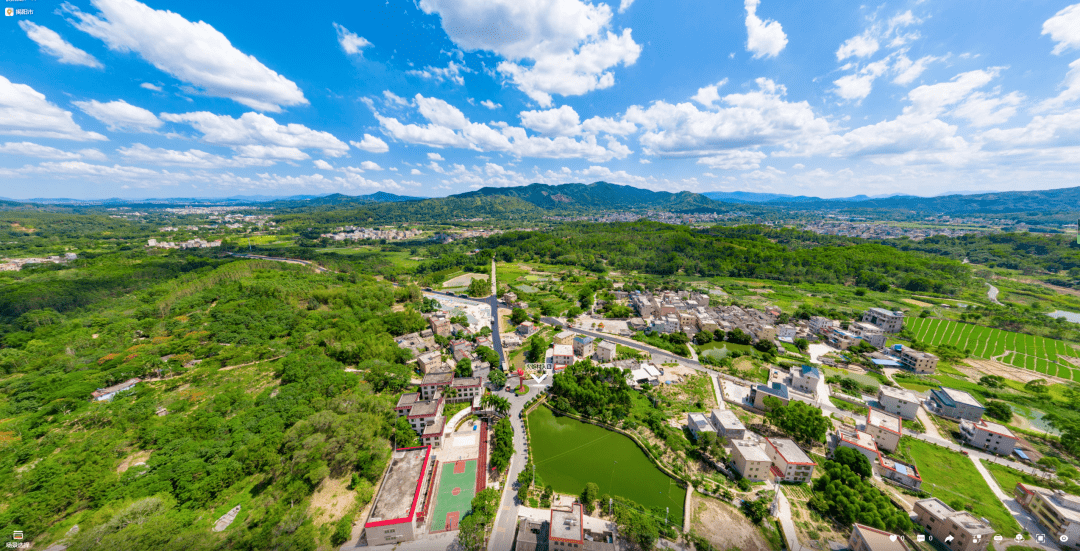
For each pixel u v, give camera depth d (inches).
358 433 5132.9
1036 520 4232.3
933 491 4712.1
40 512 3917.3
